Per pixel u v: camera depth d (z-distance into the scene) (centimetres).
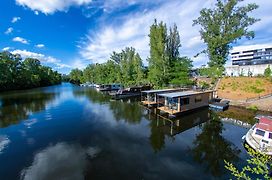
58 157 1522
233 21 4028
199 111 3078
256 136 1605
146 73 6819
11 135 2066
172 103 2861
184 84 4756
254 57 10150
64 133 2117
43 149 1681
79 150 1658
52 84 13125
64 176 1249
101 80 9712
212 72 4553
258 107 3084
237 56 11044
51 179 1215
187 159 1484
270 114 2764
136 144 1794
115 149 1673
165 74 4603
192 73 6925
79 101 4550
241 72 5806
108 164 1404
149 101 3612
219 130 2173
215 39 4166
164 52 4569
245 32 4019
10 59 8050
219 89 4375
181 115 2788
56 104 4112
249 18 4012
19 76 8331
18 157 1526
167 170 1319
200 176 1244
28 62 10012
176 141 1864
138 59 6669
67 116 2952
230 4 3969
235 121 2512
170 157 1517
